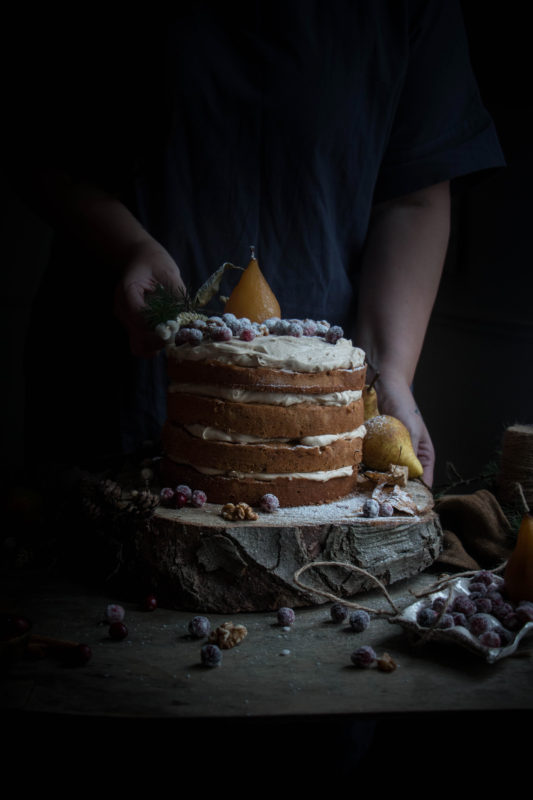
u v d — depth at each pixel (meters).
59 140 1.11
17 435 2.33
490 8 1.52
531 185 1.62
